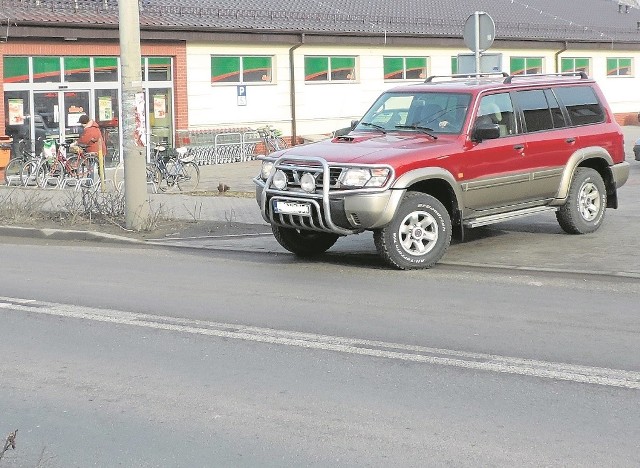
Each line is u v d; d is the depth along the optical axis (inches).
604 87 1850.4
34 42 1050.7
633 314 362.3
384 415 249.6
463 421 244.2
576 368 289.4
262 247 541.6
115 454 225.8
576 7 1966.0
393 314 363.6
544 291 407.8
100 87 1119.0
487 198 494.9
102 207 653.3
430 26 1539.1
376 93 1464.1
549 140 526.0
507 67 1662.2
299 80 1359.5
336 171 451.5
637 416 247.0
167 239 576.4
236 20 1280.8
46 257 517.0
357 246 539.8
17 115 1047.0
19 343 327.3
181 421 247.3
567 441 229.6
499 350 310.5
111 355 311.1
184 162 906.1
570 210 549.3
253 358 305.1
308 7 1439.5
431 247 464.8
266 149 1268.5
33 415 253.6
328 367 293.7
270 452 225.3
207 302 388.8
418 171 456.8
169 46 1192.2
